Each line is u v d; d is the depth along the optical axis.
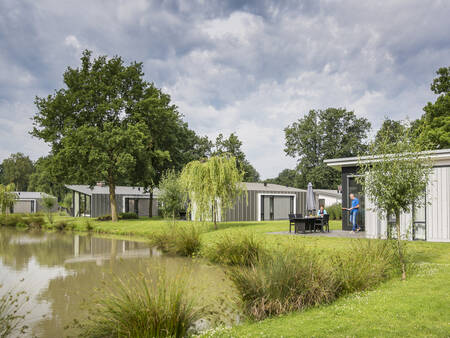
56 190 64.19
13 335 5.46
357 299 5.98
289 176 62.28
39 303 7.27
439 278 7.09
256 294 6.29
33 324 5.96
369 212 13.30
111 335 5.09
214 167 17.75
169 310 5.03
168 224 19.44
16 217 32.62
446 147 27.62
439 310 5.04
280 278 6.30
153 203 41.72
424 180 7.46
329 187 51.03
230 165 18.39
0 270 11.00
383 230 12.94
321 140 52.75
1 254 14.54
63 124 29.23
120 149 28.27
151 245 16.14
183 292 5.55
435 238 12.08
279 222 22.31
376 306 5.41
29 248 16.41
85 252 14.94
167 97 33.56
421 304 5.35
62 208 49.75
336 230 16.77
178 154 37.59
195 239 13.51
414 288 6.42
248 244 10.65
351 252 8.27
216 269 10.26
